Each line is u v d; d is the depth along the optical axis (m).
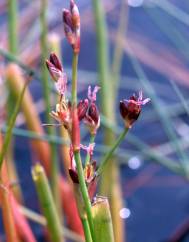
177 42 0.40
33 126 0.26
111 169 0.27
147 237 0.37
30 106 0.25
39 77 0.24
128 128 0.14
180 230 0.37
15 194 0.28
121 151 0.34
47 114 0.24
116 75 0.31
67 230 0.27
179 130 0.42
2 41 0.44
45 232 0.30
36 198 0.38
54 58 0.13
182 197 0.40
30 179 0.39
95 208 0.14
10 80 0.24
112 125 0.26
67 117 0.13
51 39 0.24
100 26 0.26
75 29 0.13
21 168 0.41
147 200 0.40
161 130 0.44
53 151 0.25
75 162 0.13
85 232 0.14
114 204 0.28
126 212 0.39
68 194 0.27
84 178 0.13
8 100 0.25
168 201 0.40
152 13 0.45
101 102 0.27
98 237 0.14
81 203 0.14
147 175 0.41
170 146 0.40
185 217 0.38
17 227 0.22
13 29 0.27
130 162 0.41
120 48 0.33
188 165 0.28
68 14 0.13
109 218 0.14
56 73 0.13
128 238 0.37
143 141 0.43
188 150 0.39
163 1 0.38
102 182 0.28
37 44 0.40
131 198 0.40
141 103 0.14
